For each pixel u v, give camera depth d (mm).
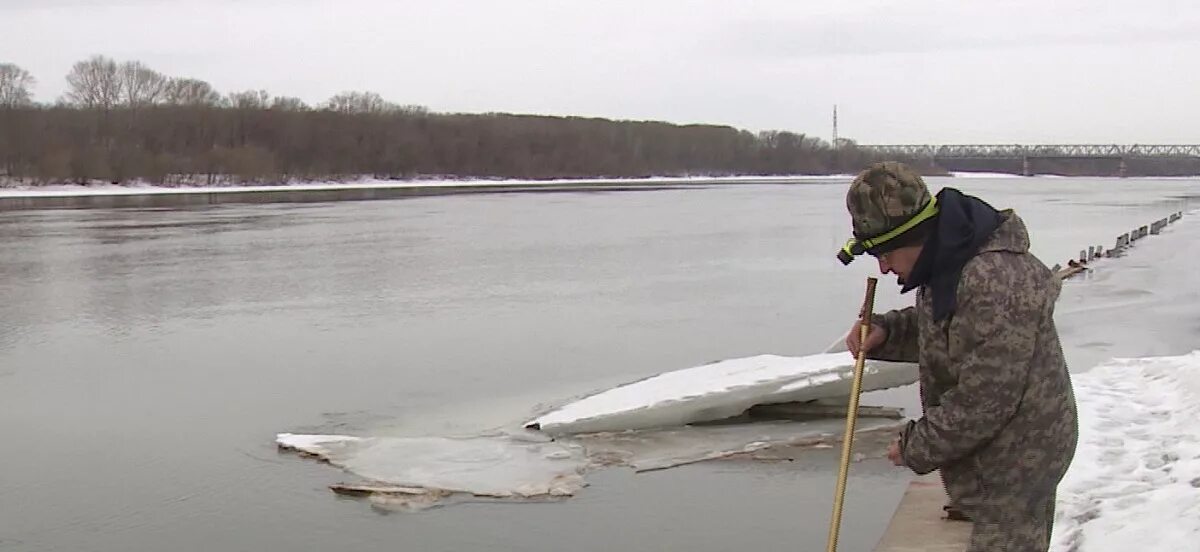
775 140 148750
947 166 176250
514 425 9586
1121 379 9477
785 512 7238
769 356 11047
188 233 33250
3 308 17031
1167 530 5121
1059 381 2930
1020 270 2863
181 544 6887
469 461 8445
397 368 12297
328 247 28422
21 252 26594
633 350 13508
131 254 26156
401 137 96750
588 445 8852
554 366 12453
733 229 37000
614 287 20078
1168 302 18047
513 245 29547
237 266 23422
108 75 90062
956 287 2898
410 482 7957
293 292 19109
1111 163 177375
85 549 6828
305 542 6852
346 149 90688
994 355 2846
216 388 11281
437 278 21375
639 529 6980
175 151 80938
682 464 8312
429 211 47781
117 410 10336
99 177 70688
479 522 7148
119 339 14266
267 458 8656
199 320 15875
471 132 105188
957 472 3104
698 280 21328
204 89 96938
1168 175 176875
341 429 9586
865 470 8102
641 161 122312
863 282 21016
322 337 14398
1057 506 5734
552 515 7254
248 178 79250
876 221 2994
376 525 7145
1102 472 6348
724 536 6828
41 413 10219
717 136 140375
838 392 9883
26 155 68438
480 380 11648
